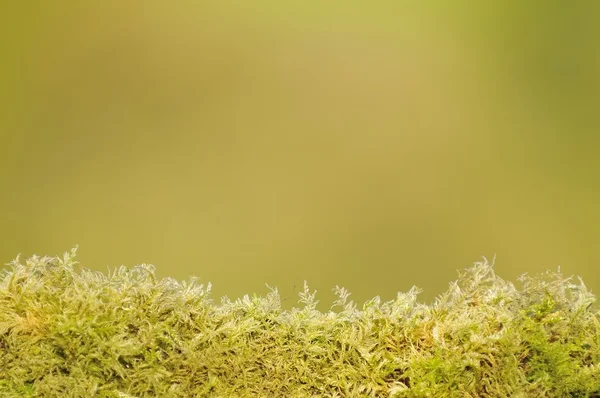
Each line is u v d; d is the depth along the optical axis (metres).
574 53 2.69
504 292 0.66
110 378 0.65
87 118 2.71
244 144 2.78
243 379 0.65
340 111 2.82
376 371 0.65
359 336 0.65
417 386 0.65
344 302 0.66
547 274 0.66
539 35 2.73
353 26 2.84
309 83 2.86
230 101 2.81
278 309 0.66
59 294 0.65
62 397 0.65
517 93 2.69
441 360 0.65
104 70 2.83
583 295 0.66
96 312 0.65
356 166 2.60
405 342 0.66
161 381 0.65
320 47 2.93
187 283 0.66
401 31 2.88
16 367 0.65
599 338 0.65
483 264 0.67
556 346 0.65
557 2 2.72
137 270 0.66
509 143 2.60
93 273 0.66
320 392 0.65
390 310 0.66
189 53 2.85
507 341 0.65
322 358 0.65
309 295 0.66
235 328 0.65
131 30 2.82
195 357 0.65
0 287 0.65
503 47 2.77
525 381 0.65
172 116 2.82
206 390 0.65
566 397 0.65
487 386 0.65
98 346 0.65
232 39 2.98
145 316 0.65
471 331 0.65
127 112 2.71
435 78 2.77
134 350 0.65
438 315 0.66
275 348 0.65
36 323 0.65
